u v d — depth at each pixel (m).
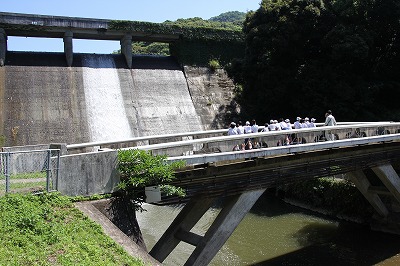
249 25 41.66
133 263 8.36
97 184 10.51
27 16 34.50
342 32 35.28
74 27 36.41
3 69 34.09
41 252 7.84
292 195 29.39
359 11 36.91
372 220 23.22
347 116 35.72
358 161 18.83
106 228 9.60
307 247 20.72
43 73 35.19
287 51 38.78
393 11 35.28
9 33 36.59
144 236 22.50
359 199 24.34
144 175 10.88
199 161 12.13
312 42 39.47
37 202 9.41
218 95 41.59
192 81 41.56
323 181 26.64
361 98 35.56
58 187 9.95
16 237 8.09
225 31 45.25
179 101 39.09
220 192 13.16
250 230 23.59
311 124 19.72
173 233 13.45
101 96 35.78
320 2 38.19
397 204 22.50
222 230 13.17
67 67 36.62
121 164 10.93
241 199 13.73
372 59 37.75
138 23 39.31
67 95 34.44
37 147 16.69
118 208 10.67
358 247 20.58
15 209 8.91
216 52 45.03
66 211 9.42
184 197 12.26
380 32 37.50
